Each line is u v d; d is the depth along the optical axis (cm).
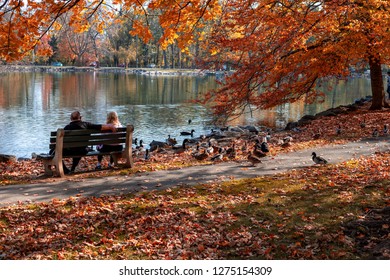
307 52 1894
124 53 10600
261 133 2125
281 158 1285
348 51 1858
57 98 4212
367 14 1739
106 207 814
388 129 1720
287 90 2066
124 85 6072
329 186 923
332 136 1706
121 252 645
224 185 969
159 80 7362
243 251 636
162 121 2941
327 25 1566
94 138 1109
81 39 10419
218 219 754
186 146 1834
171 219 762
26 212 791
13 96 4294
